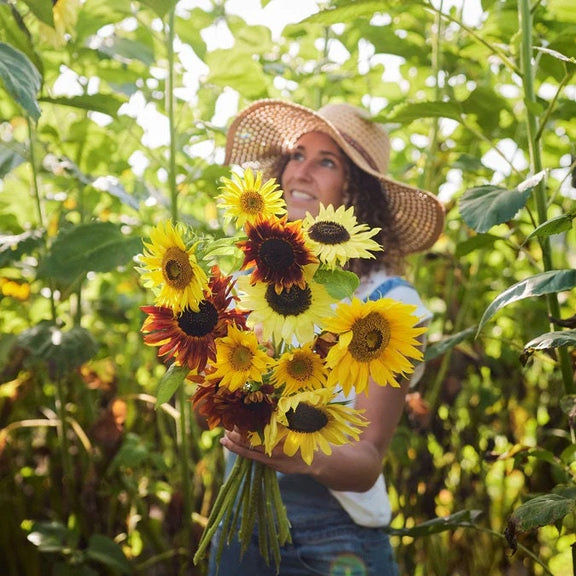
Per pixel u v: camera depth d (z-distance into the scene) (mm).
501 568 2592
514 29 2271
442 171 2498
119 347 2744
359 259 1707
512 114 2373
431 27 2447
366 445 1523
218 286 1196
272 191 1216
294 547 1629
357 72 2604
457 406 2625
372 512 1657
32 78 1523
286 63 2646
